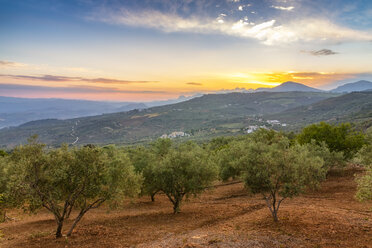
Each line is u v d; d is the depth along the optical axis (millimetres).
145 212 28594
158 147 42625
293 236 15359
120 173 19469
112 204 19391
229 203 31109
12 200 15414
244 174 19203
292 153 19016
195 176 24828
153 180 26984
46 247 15977
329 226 16672
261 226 18406
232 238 15453
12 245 16781
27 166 15422
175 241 15617
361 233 15047
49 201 16281
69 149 17797
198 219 23562
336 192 30281
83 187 17109
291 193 18078
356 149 43281
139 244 16016
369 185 16062
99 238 17938
